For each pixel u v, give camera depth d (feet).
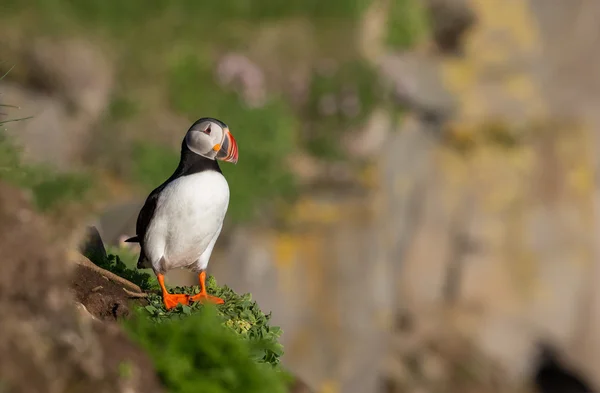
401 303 57.16
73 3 54.90
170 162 50.72
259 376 15.96
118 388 13.94
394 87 59.11
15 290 13.73
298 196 51.31
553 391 60.54
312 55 59.21
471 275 58.34
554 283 59.36
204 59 56.18
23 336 13.33
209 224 20.53
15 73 51.29
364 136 57.41
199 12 58.29
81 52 52.47
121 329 15.24
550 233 59.72
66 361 13.60
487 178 59.41
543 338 59.47
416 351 56.95
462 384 57.52
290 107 57.57
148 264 22.13
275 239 48.85
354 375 50.96
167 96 54.65
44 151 46.34
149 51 55.36
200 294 20.72
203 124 20.54
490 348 58.13
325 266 49.93
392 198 56.44
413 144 58.80
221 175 20.80
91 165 49.75
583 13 67.31
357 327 50.80
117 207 40.50
